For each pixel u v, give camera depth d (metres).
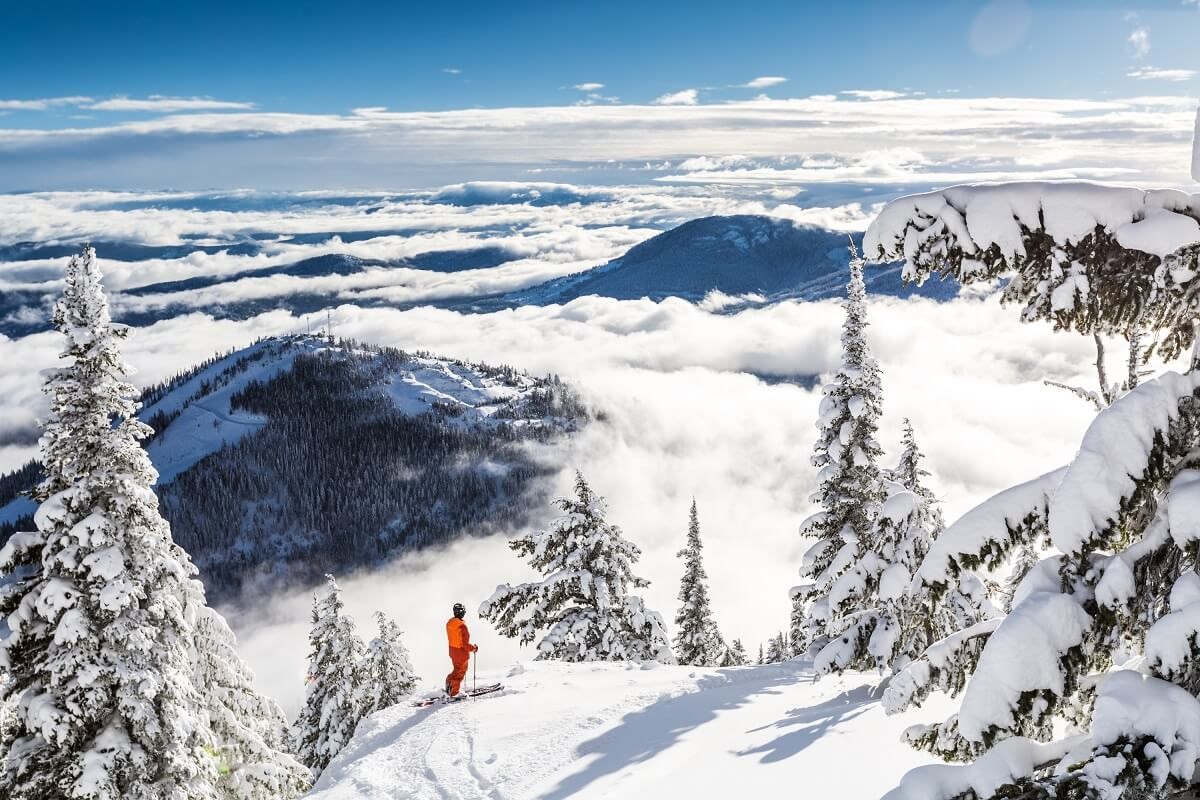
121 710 16.00
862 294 23.69
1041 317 4.36
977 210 4.18
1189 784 3.56
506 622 29.67
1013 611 4.07
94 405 16.41
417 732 16.38
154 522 17.03
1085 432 4.05
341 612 37.44
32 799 16.08
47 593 15.70
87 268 16.36
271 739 20.31
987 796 3.70
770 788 9.77
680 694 16.67
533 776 12.70
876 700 13.57
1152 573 4.03
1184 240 3.85
